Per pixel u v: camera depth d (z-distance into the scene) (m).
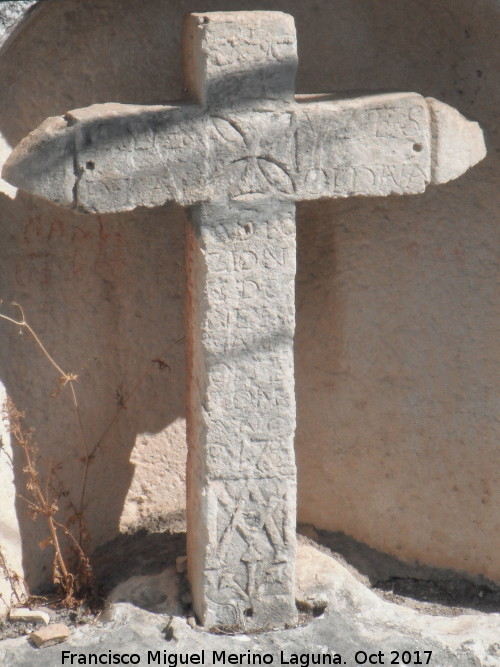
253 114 2.16
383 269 2.46
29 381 2.36
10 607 2.37
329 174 2.20
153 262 2.48
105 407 2.48
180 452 2.59
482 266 2.39
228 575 2.31
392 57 2.37
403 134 2.21
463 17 2.29
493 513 2.47
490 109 2.32
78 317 2.42
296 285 2.52
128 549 2.52
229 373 2.24
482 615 2.43
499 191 2.34
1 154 2.26
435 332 2.44
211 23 2.12
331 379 2.53
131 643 2.29
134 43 2.34
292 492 2.30
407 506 2.53
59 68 2.30
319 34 2.37
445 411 2.46
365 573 2.54
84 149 2.12
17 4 2.14
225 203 2.19
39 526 2.42
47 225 2.36
